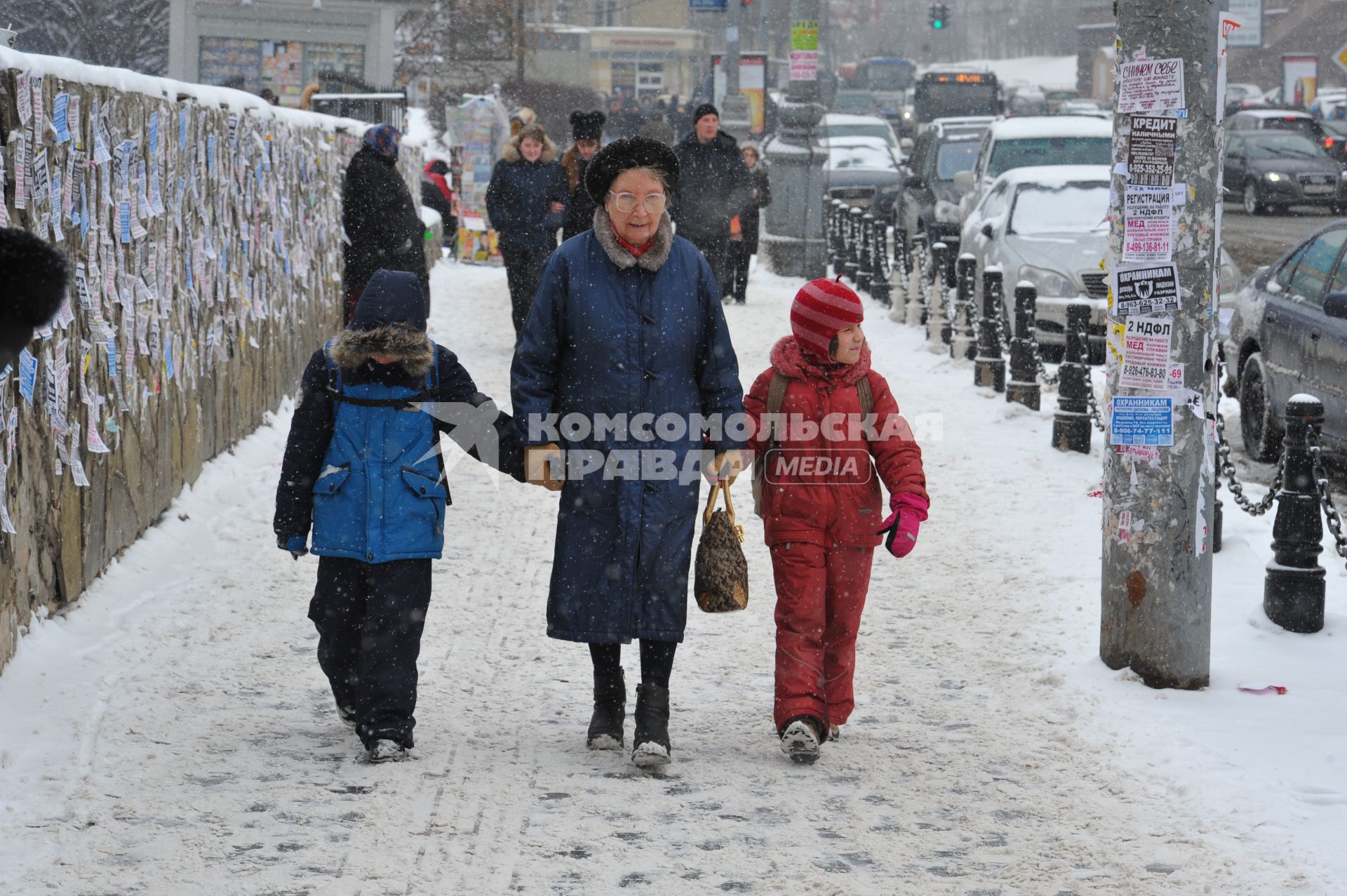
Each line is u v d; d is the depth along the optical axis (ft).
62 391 42.01
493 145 180.55
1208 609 41.47
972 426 80.07
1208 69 40.55
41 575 42.16
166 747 35.55
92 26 231.30
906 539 34.99
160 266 53.88
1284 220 217.36
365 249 75.72
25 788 32.37
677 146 95.96
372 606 35.19
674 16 587.27
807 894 28.71
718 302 35.91
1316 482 46.14
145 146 50.85
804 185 159.63
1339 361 67.10
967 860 30.32
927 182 173.37
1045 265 103.50
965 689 41.57
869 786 34.37
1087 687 41.22
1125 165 41.19
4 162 37.45
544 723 38.47
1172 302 40.75
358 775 34.35
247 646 43.65
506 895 28.45
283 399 79.97
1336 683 41.60
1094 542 56.44
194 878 28.78
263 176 72.64
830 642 36.68
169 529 54.39
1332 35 563.48
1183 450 40.93
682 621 35.27
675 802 33.22
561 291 35.27
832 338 35.47
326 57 201.05
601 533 35.17
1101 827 31.99
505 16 348.79
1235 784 34.04
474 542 57.21
